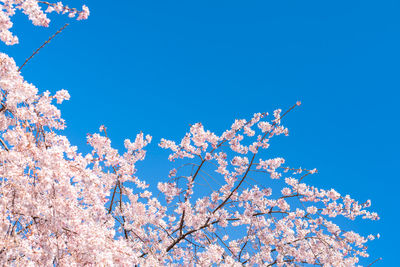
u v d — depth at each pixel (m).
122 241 4.90
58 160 4.60
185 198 8.02
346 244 9.22
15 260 4.48
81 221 5.05
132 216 8.02
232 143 8.20
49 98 5.22
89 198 5.64
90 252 4.57
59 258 4.55
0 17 5.14
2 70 4.41
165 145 8.17
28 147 4.73
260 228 8.55
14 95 4.50
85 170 5.25
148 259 6.71
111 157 7.28
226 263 6.67
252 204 8.28
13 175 4.43
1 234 4.15
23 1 5.86
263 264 8.13
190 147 8.06
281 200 8.59
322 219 8.81
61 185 4.67
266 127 7.99
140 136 8.04
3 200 4.23
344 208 8.98
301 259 8.45
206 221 8.15
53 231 4.61
